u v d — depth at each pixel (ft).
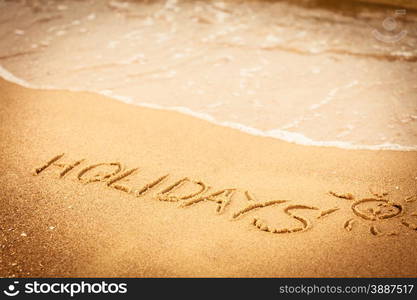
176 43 14.32
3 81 12.91
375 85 12.75
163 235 9.76
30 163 10.80
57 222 9.91
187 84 12.83
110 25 15.61
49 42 14.42
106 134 11.42
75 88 12.69
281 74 13.14
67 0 18.03
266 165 10.85
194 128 11.62
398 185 10.44
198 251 9.59
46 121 11.71
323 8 17.10
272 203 10.19
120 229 9.83
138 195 10.29
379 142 11.29
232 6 17.26
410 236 9.71
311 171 10.73
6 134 11.39
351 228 9.84
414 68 13.30
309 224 9.89
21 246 9.63
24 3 17.79
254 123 11.76
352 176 10.62
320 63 13.52
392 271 9.38
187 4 17.47
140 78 13.02
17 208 10.09
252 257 9.52
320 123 11.76
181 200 10.23
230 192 10.36
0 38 14.65
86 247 9.63
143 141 11.29
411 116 11.87
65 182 10.48
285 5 17.37
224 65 13.46
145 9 16.99
